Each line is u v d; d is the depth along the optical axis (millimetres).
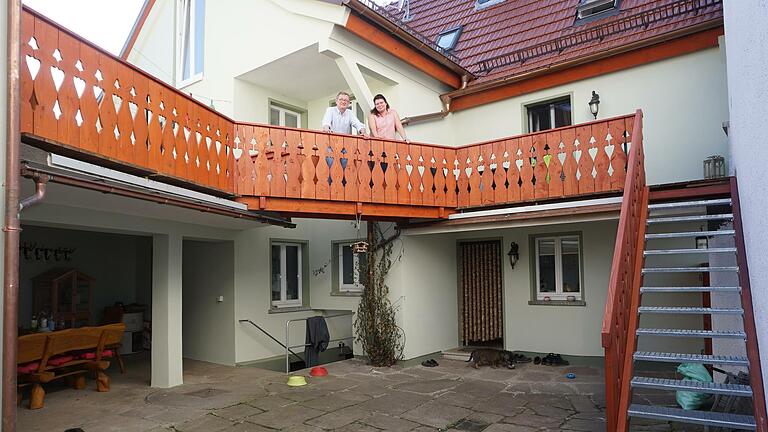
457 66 10562
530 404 6797
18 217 4180
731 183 5988
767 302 3520
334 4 8781
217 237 9664
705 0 8727
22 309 10547
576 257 9727
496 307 10641
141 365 10375
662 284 8562
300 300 11734
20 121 4188
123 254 12664
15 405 4133
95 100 5008
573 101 9586
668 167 8555
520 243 10188
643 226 6016
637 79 8938
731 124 5996
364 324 10000
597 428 5746
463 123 10984
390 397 7316
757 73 3449
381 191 8250
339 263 11461
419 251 10016
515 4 12641
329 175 7812
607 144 7531
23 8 4266
